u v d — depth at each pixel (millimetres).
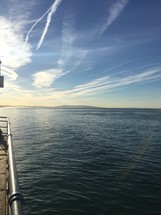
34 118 115000
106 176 18812
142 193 15328
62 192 15453
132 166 22016
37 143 36062
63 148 31703
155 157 26266
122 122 88500
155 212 12828
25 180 17875
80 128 62875
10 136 7473
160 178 18344
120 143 36531
